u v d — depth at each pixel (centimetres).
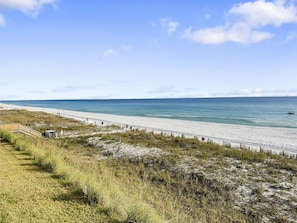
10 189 685
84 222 539
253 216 856
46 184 749
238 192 1030
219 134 3005
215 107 9869
